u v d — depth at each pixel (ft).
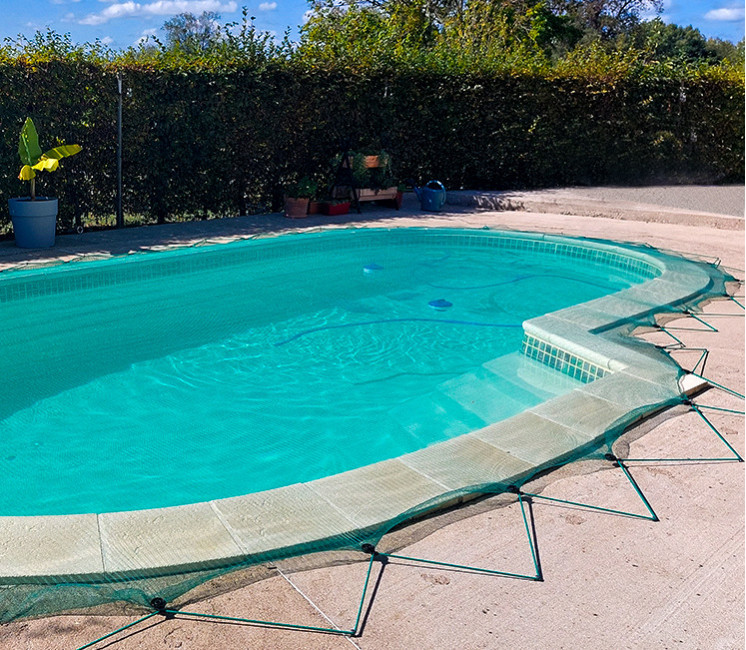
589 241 31.32
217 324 22.58
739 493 11.02
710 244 31.99
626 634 7.91
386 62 40.78
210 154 35.19
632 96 47.85
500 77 44.24
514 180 47.01
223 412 16.34
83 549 8.75
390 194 39.73
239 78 35.01
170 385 17.76
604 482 11.22
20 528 9.17
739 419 13.61
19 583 8.15
